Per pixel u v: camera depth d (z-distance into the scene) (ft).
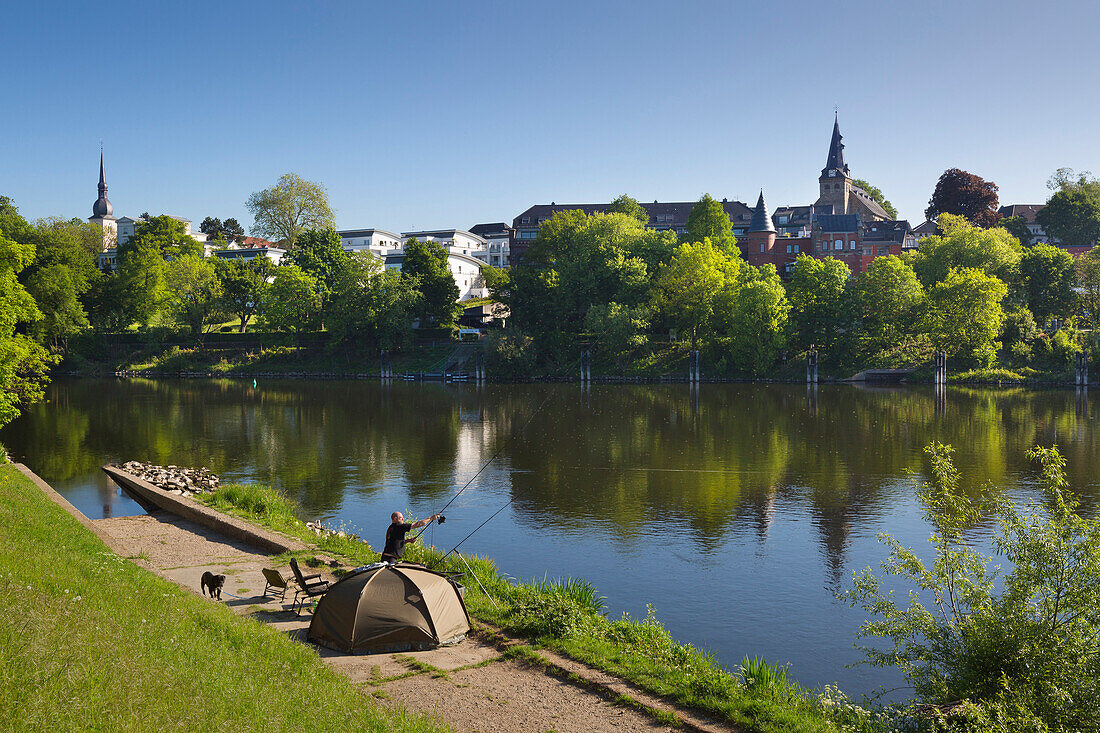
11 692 30.35
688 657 55.42
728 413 260.01
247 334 467.52
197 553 75.61
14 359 148.25
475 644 52.60
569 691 45.11
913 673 50.88
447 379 413.18
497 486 146.82
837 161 650.84
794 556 103.45
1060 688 42.96
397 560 59.41
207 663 39.27
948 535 56.08
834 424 230.68
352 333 446.19
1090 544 46.29
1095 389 342.64
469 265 597.11
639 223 510.99
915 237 612.29
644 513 126.62
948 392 333.21
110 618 41.83
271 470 160.86
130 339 460.55
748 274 411.13
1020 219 577.43
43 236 459.32
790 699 48.19
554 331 429.38
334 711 36.65
